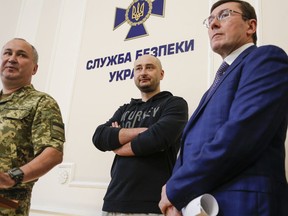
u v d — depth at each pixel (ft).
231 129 3.27
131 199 5.58
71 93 10.90
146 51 9.68
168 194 3.47
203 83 8.39
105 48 10.71
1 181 4.46
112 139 6.14
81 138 10.22
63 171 10.11
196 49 8.77
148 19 9.98
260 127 3.28
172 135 5.76
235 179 3.34
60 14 12.39
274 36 7.66
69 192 9.80
